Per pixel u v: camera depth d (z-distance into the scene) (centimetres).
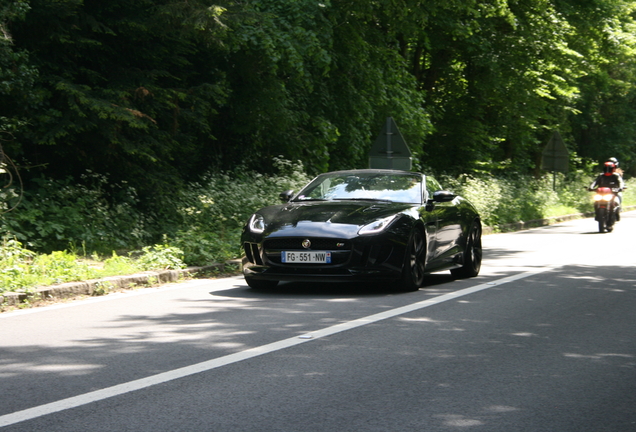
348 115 2102
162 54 1422
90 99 1252
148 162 1405
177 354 596
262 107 1797
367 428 421
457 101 2945
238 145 1950
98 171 1412
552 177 3278
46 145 1316
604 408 465
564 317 778
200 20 1296
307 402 470
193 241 1198
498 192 2412
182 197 1475
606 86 3588
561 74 3128
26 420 430
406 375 538
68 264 966
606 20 2995
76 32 1293
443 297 904
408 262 929
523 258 1394
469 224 1120
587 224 2464
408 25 2231
